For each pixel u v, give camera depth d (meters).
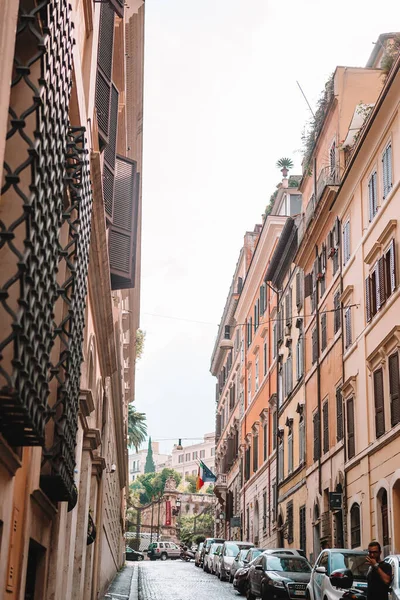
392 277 23.70
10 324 6.24
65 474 10.04
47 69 7.00
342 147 30.81
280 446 41.09
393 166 24.06
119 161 18.77
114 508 36.97
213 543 44.38
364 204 27.31
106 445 24.48
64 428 9.44
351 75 31.47
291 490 37.31
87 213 10.95
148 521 109.38
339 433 29.06
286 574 23.48
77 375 10.49
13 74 7.47
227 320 65.94
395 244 23.62
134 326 49.62
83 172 10.08
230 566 36.00
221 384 71.44
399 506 22.55
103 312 17.45
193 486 156.25
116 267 18.30
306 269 36.59
